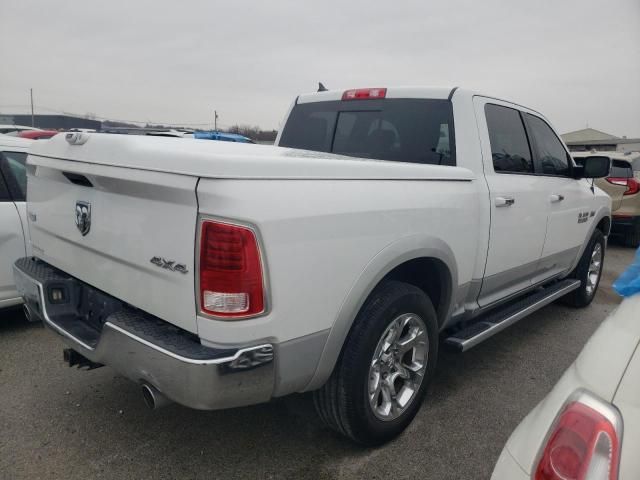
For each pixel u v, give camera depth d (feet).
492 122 11.51
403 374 9.19
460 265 10.03
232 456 8.72
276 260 6.50
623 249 32.37
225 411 10.12
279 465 8.52
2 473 8.09
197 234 6.32
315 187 7.02
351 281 7.54
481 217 10.44
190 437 9.23
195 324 6.53
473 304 11.28
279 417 9.95
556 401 4.66
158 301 7.01
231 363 6.35
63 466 8.32
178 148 7.20
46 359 12.23
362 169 7.80
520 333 15.29
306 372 7.28
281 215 6.50
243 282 6.28
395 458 8.80
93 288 8.62
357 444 9.07
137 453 8.72
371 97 12.16
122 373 7.28
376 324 8.15
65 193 8.75
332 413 8.32
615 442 4.04
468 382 11.82
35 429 9.33
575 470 4.12
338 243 7.26
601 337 4.78
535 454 4.47
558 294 14.85
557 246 14.19
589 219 16.10
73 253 8.81
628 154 33.19
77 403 10.27
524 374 12.35
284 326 6.76
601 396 4.31
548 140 13.99
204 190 6.17
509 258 11.78
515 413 10.42
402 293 8.58
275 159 6.66
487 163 10.91
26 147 14.02
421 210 8.74
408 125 11.41
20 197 13.56
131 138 7.57
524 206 11.93
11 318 14.89
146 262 7.06
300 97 13.82
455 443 9.28
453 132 10.71
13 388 10.82
